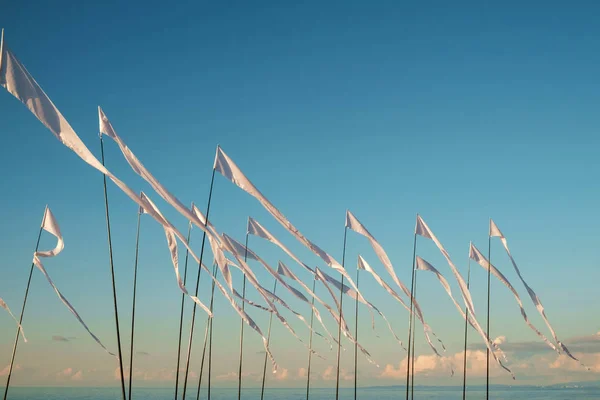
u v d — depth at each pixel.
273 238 24.22
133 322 21.41
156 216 16.27
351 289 31.48
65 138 14.13
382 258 28.67
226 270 22.77
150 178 16.84
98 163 14.44
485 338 30.48
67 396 196.62
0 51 13.49
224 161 20.78
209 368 29.52
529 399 185.50
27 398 193.00
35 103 13.83
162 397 190.00
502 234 32.34
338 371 30.64
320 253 23.77
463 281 30.61
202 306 19.56
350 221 29.92
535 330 31.05
